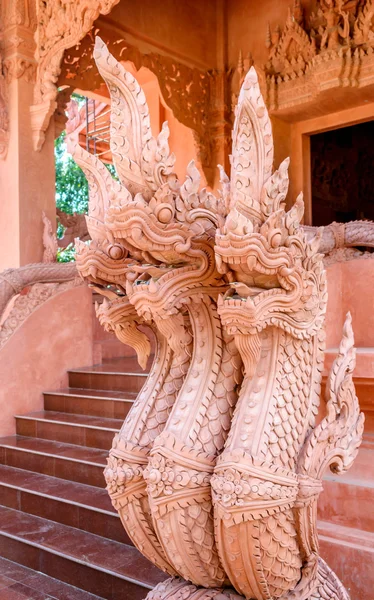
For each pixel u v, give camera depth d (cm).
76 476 496
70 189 2014
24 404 639
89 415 604
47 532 430
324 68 854
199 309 208
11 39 850
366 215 1298
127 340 222
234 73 1052
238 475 183
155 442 197
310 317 209
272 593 201
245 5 1036
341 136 1259
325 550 287
